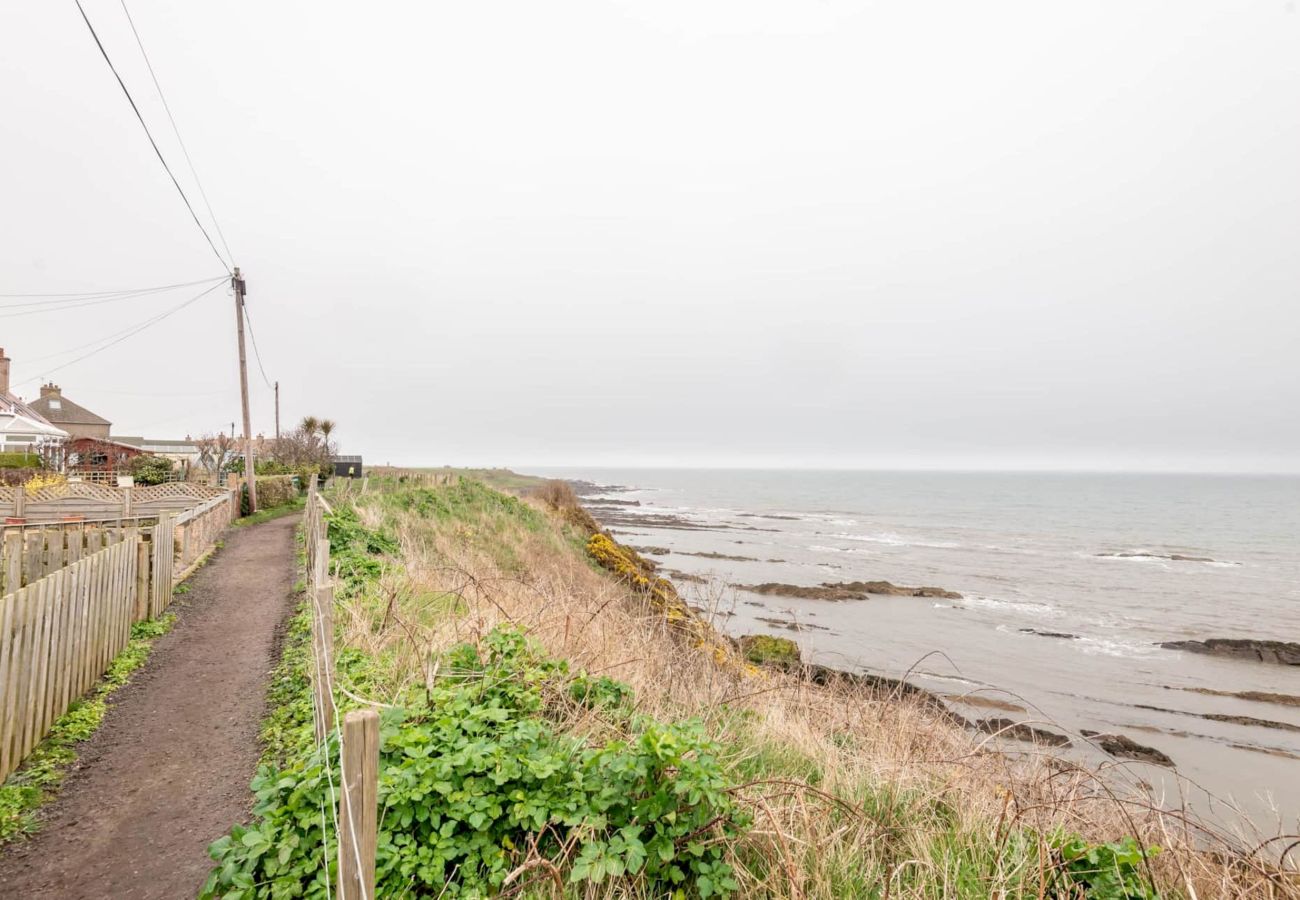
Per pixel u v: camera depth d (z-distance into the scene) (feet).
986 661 60.59
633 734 13.76
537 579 39.73
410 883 9.25
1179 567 127.65
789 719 19.52
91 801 13.33
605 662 19.31
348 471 112.16
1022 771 16.26
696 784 9.86
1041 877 9.98
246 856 9.07
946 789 14.52
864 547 155.22
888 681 28.86
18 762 14.23
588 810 10.27
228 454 123.24
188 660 22.41
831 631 67.82
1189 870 11.44
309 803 9.86
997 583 105.70
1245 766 39.50
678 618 28.96
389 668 17.84
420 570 32.60
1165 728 45.73
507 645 16.22
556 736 13.66
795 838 10.36
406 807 10.05
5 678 13.69
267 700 18.97
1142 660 62.85
